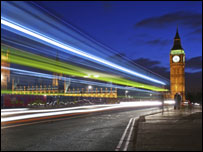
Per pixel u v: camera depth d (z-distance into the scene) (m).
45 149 7.31
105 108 32.81
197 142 7.82
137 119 17.03
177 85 119.00
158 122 13.59
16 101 32.09
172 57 121.56
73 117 18.66
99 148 7.39
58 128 12.18
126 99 50.38
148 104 47.84
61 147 7.59
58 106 35.09
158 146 7.28
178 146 7.24
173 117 16.58
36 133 10.52
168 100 31.81
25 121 15.55
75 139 8.99
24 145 7.91
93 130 11.45
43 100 36.94
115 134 10.17
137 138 8.63
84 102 47.12
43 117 18.66
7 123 14.37
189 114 19.11
